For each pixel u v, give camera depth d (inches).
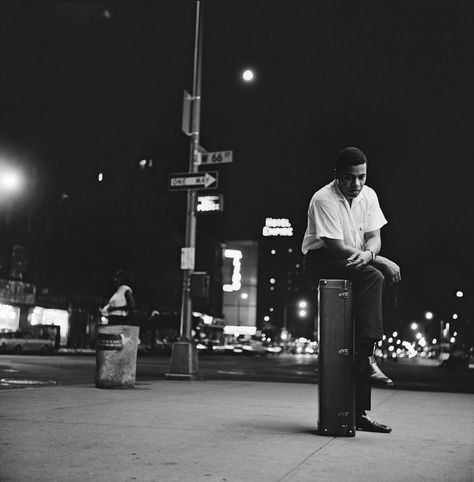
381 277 177.2
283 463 132.1
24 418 201.0
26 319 1825.8
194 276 516.1
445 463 138.1
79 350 1788.9
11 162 1784.0
